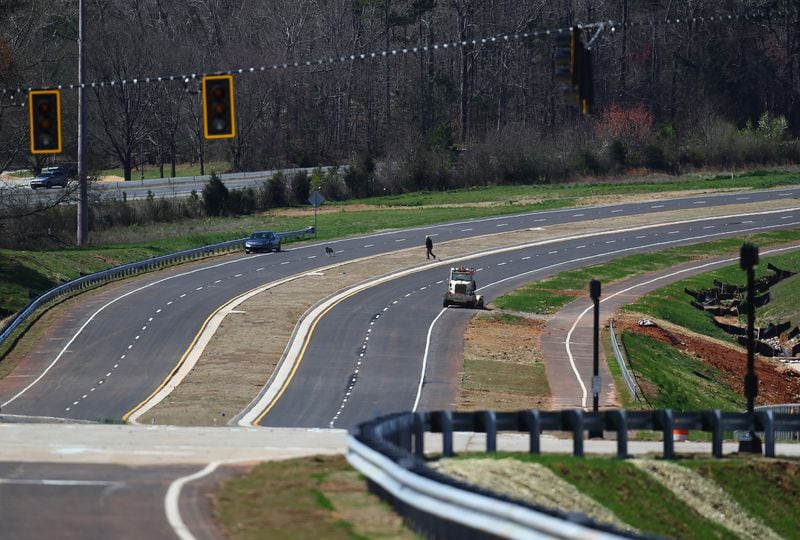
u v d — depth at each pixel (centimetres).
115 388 15788
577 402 15375
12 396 15338
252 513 5744
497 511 4678
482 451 8744
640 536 4194
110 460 7406
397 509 5784
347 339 19288
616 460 8388
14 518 5600
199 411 14200
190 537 5244
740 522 8175
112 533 5312
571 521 4391
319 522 5569
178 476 6731
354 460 6316
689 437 12181
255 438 9231
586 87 8206
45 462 7262
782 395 19100
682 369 19225
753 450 9556
